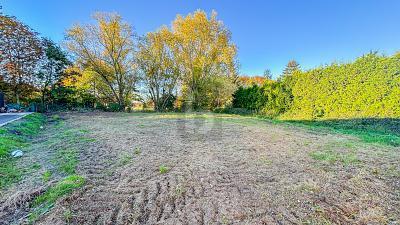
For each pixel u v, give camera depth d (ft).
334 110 33.27
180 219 6.91
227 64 68.59
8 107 52.90
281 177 10.05
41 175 10.39
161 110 69.72
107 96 70.38
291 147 15.80
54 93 62.08
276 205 7.64
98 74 65.31
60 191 8.45
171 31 67.62
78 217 6.93
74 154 13.66
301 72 40.65
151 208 7.57
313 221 6.70
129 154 13.74
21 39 58.49
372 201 7.84
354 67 30.32
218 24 66.85
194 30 66.18
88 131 22.50
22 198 8.18
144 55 67.56
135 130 23.56
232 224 6.61
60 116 43.45
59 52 62.69
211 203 7.84
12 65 57.52
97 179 9.85
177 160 12.67
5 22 55.67
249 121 34.73
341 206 7.54
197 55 68.54
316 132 23.15
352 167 11.27
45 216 7.03
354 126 26.84
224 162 12.31
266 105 49.57
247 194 8.46
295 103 41.19
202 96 69.97
